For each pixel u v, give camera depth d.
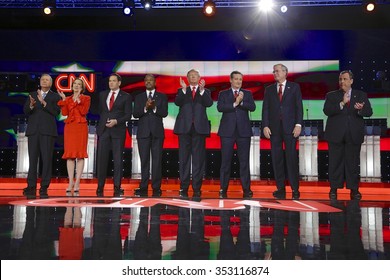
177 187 6.59
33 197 4.28
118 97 4.96
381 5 8.02
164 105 5.00
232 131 4.81
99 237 2.11
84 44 8.71
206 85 8.60
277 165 4.80
